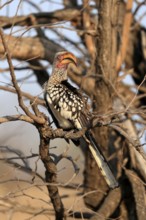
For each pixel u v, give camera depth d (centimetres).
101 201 1272
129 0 1363
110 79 1209
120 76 1285
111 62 1225
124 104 1141
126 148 1256
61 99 986
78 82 1414
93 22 1446
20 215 1378
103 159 905
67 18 1485
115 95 1234
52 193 890
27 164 962
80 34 1312
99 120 879
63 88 996
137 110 1059
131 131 1220
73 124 984
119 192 1230
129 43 1627
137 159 1249
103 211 1204
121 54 1327
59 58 1044
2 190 973
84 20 1426
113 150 1262
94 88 1220
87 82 1395
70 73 1412
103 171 899
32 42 1438
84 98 994
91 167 1274
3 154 977
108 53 1216
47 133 841
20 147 1143
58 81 1027
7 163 946
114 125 973
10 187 980
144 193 1208
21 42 1406
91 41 1397
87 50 1455
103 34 1209
